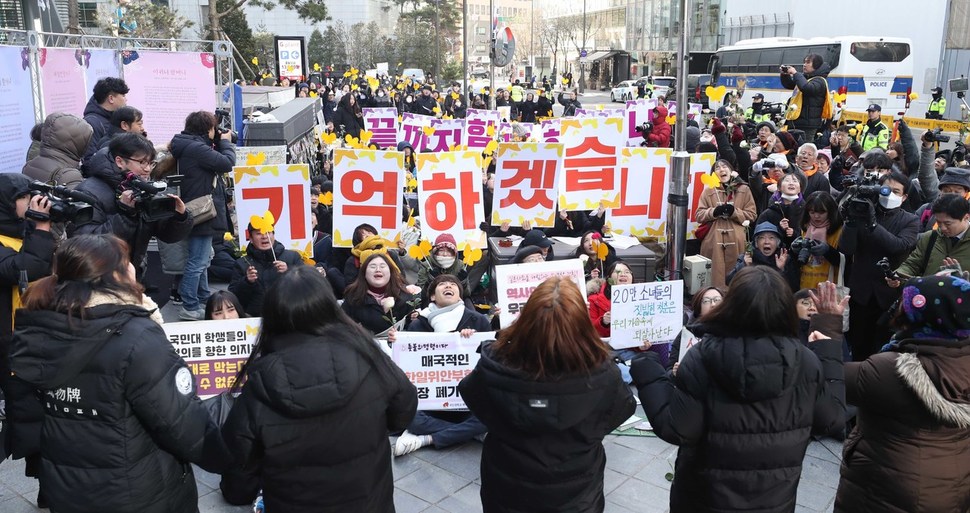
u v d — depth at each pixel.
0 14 12.98
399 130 13.27
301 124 14.33
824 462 4.79
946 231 4.97
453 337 4.75
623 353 5.85
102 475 2.82
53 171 5.24
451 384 4.80
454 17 63.12
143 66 11.30
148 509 2.89
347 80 26.55
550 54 92.00
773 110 17.02
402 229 7.63
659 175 7.66
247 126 11.58
